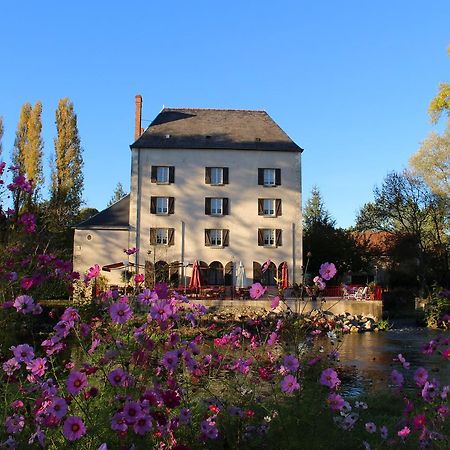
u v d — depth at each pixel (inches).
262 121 1860.2
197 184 1716.3
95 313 233.8
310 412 205.9
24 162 1888.5
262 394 226.4
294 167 1749.5
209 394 209.3
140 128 1969.7
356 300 1333.7
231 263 1688.0
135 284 239.9
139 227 1678.2
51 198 1815.9
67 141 1904.5
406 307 1641.2
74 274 273.3
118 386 170.6
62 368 203.5
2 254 251.1
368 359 681.6
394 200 1748.3
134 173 1704.0
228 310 1150.3
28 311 207.0
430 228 1726.1
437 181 1689.2
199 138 1759.4
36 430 164.9
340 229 1963.6
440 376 423.2
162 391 165.6
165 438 166.4
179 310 214.7
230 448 193.3
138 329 186.5
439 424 204.7
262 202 1723.7
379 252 1871.3
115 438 165.9
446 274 1651.1
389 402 338.6
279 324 240.4
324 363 225.0
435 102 1104.8
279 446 198.5
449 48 1090.1
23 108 1919.3
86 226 1670.8
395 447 211.8
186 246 1684.3
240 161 1738.4
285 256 1705.2
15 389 184.4
